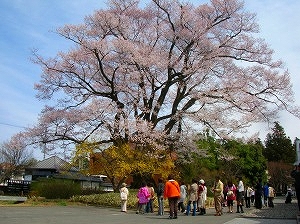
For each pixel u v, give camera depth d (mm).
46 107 26766
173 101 28203
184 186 20672
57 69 26016
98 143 24844
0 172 53406
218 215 17797
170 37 26656
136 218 15648
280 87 25984
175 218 15750
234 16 26391
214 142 33688
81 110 25812
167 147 26219
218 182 18141
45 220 13492
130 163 23469
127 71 25672
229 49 26656
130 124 24016
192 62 26188
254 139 26734
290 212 19609
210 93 25172
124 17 25922
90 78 26453
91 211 18938
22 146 26547
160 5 26875
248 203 25312
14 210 18031
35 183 32156
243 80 25688
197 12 26422
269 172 70188
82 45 24266
